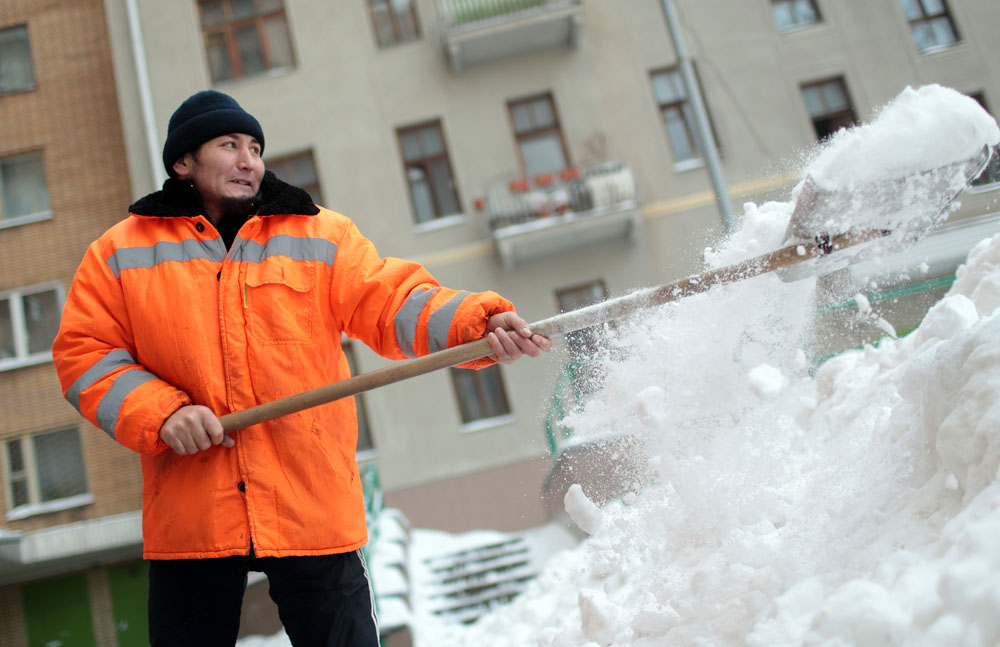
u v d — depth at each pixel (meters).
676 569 2.24
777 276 2.11
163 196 2.19
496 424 13.23
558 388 2.43
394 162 14.22
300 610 1.99
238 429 1.96
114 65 14.01
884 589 1.46
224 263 2.08
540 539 10.65
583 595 2.47
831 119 14.26
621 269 13.84
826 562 1.82
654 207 13.93
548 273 13.92
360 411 13.47
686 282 2.02
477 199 14.02
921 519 1.69
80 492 12.95
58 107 14.16
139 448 1.94
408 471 13.15
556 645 2.53
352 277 2.18
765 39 14.40
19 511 12.82
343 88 14.45
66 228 13.78
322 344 2.12
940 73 14.28
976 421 1.59
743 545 2.04
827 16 14.52
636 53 14.42
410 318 2.14
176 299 2.03
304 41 14.62
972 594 1.25
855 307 2.87
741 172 13.94
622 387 2.18
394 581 7.28
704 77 14.32
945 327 2.24
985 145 1.91
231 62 14.59
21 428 13.12
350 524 2.01
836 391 2.73
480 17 14.21
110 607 12.59
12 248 13.71
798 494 2.23
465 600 9.37
